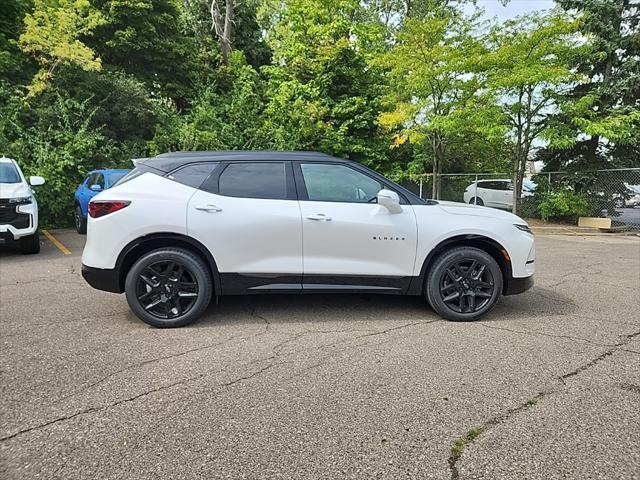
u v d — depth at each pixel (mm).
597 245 10539
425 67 13820
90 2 17359
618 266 7684
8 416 2705
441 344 3910
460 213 4648
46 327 4305
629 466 2254
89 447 2404
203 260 4379
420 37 13883
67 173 12672
